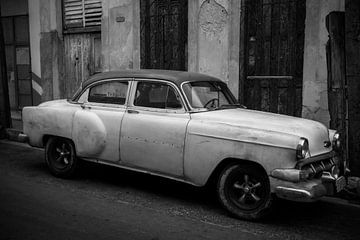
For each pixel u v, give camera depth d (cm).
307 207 558
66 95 1225
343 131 623
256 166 491
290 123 505
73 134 636
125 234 447
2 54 1015
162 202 563
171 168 545
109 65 1094
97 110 621
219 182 514
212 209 540
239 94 867
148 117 564
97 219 490
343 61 619
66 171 659
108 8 1077
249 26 853
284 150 461
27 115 701
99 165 749
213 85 602
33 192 592
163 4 982
